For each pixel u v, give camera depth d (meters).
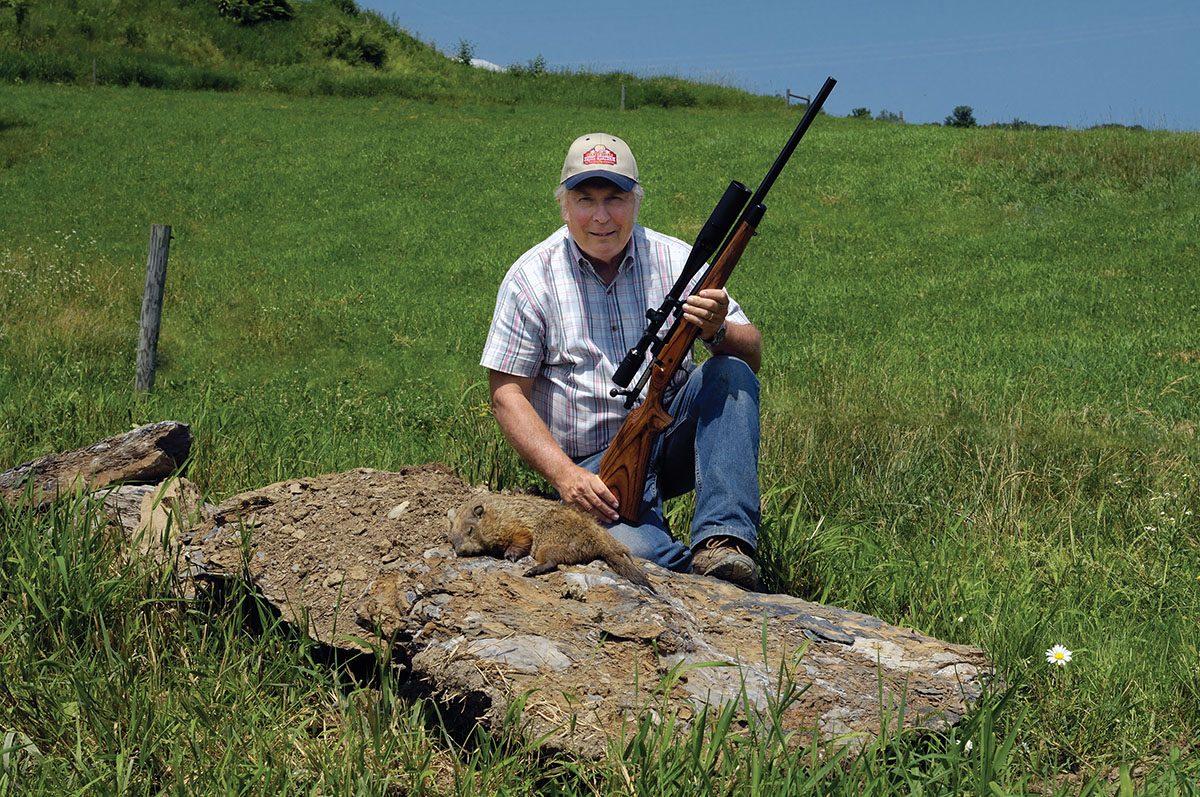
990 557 4.59
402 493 3.44
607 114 36.22
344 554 3.19
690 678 2.65
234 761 2.44
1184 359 10.54
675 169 25.11
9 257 15.70
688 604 3.07
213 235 20.08
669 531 3.84
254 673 2.79
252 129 30.47
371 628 2.89
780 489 4.87
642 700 2.53
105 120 30.42
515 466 4.64
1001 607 3.79
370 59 43.94
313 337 12.88
